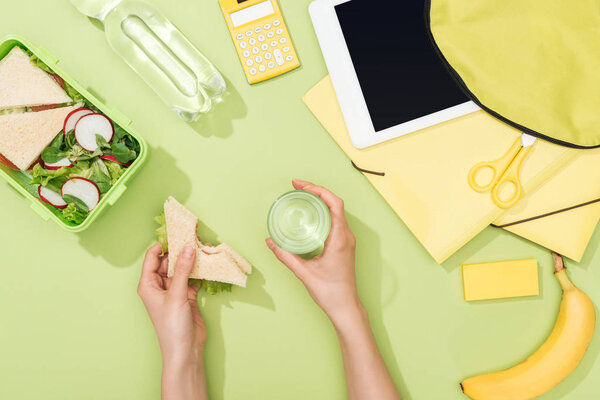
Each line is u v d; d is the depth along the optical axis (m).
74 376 0.70
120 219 0.68
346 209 0.68
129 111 0.68
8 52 0.64
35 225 0.69
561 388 0.68
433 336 0.68
